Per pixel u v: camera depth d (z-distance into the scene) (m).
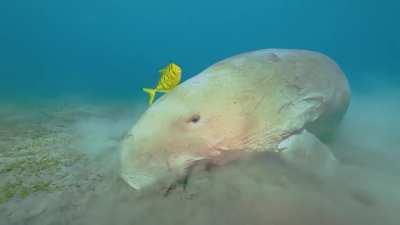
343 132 1.70
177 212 0.86
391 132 1.78
